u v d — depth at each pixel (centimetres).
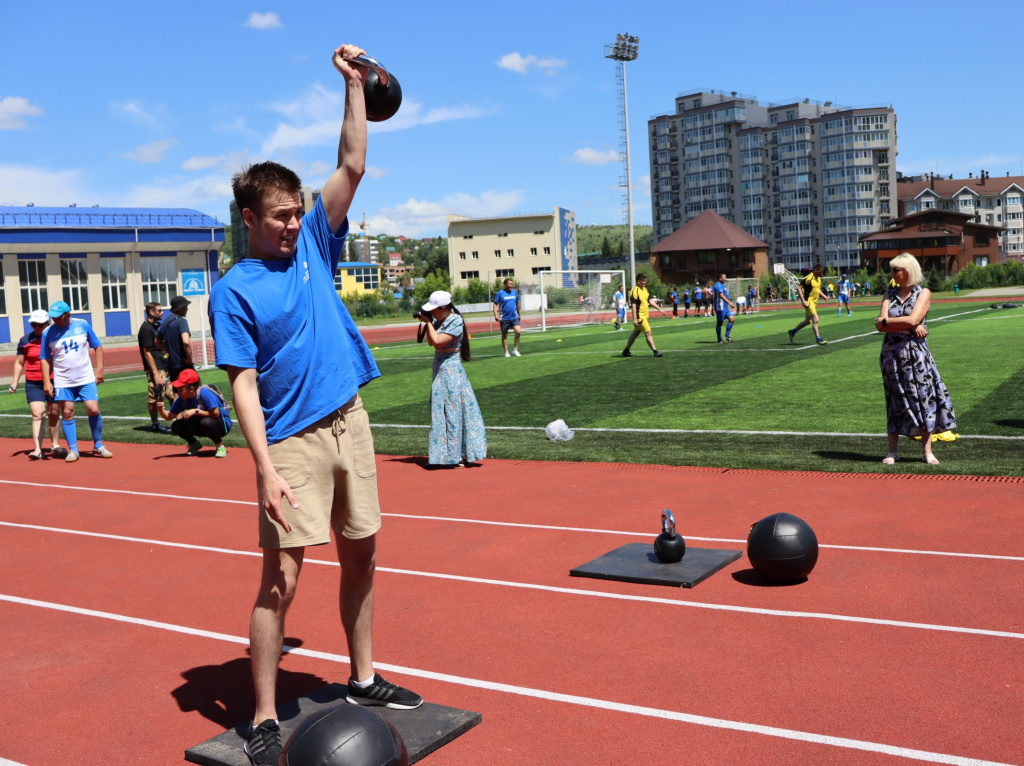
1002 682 390
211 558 672
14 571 661
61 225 5303
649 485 861
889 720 359
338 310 362
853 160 13012
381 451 1139
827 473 869
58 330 1180
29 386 1234
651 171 15038
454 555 643
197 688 431
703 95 14450
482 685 414
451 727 361
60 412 1230
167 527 780
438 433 1002
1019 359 1792
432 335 985
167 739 378
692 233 10550
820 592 523
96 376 1224
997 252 10800
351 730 285
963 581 530
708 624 480
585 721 372
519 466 996
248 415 333
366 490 365
